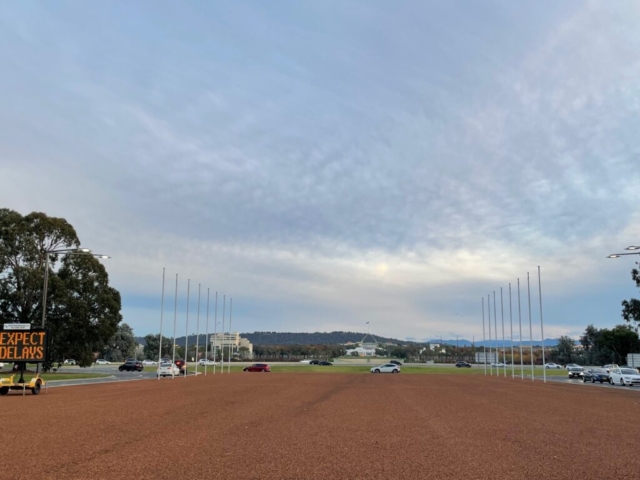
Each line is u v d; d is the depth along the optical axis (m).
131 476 12.24
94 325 73.44
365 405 30.77
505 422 23.27
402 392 42.84
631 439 18.50
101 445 16.44
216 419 23.31
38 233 71.69
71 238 73.69
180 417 24.02
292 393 40.44
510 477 12.48
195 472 12.68
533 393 43.84
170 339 184.12
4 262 69.12
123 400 33.56
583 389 51.91
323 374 87.81
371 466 13.56
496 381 66.94
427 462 14.14
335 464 13.76
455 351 194.62
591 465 13.90
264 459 14.33
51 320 71.50
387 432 19.73
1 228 70.25
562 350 164.12
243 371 101.88
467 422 23.14
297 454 15.09
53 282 70.12
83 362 74.00
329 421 22.89
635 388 55.47
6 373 73.12
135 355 163.12
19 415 24.73
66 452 15.23
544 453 15.60
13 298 68.69
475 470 13.20
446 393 42.31
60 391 42.81
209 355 179.12
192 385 52.62
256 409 27.83
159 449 15.73
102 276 75.81
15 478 12.02
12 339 38.22
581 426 22.08
